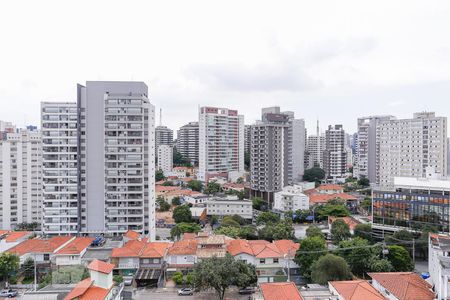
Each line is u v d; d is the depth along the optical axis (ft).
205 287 242.17
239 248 307.37
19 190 478.18
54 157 402.11
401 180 408.67
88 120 404.16
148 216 409.49
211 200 575.38
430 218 372.79
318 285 242.37
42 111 401.29
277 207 591.37
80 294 180.55
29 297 190.39
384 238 361.71
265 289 215.31
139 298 255.09
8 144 472.85
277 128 652.89
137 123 402.52
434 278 238.07
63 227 401.90
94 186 404.57
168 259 303.48
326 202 597.52
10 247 348.18
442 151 607.37
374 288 213.87
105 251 316.40
